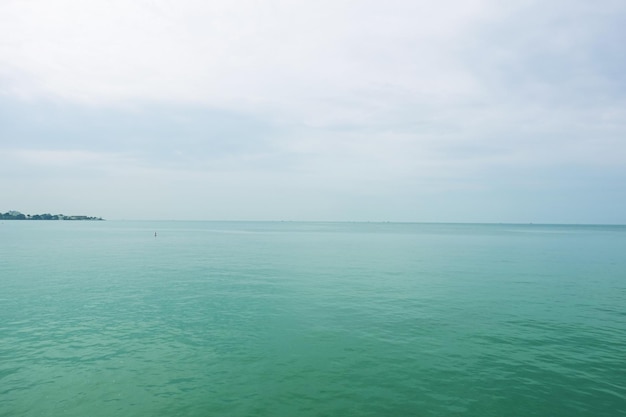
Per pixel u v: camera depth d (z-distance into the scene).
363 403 15.83
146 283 43.03
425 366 19.50
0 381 17.77
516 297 35.59
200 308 31.30
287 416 14.85
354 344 22.70
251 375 18.44
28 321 27.48
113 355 21.00
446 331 25.19
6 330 25.38
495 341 23.20
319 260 67.75
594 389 16.98
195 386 17.31
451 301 33.88
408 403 15.83
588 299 34.75
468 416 14.90
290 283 43.16
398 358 20.55
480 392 16.72
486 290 38.97
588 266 58.78
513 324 26.77
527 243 118.75
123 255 75.00
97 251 83.19
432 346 22.38
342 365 19.62
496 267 57.66
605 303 33.16
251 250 89.31
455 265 60.38
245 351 21.59
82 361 20.12
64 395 16.48
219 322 27.25
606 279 46.03
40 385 17.39
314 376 18.34
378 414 15.00
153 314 29.42
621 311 30.36
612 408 15.41
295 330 25.42
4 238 126.25
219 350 21.75
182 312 30.02
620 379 17.97
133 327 26.06
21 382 17.69
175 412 15.15
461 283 43.16
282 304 32.69
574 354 21.09
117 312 30.05
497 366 19.45
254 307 31.64
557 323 27.03
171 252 82.50
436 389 17.03
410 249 94.06
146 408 15.44
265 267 57.56
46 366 19.47
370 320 27.75
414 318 28.30
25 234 154.75
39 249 86.75
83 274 49.62
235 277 47.50
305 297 35.53
